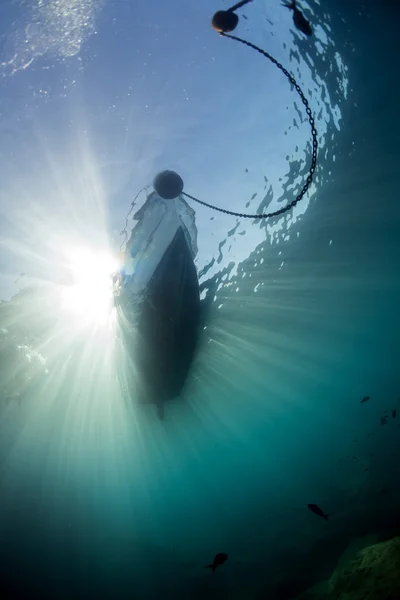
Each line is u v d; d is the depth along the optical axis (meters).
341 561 7.71
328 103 10.19
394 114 8.98
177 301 5.89
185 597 9.09
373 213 10.52
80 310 9.16
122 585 9.53
